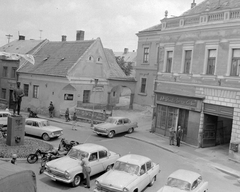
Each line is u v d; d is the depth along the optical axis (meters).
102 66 38.84
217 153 21.95
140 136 26.52
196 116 23.64
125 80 39.22
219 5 25.36
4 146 17.70
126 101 50.28
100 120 31.44
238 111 20.30
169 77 27.00
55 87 35.66
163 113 27.64
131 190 11.73
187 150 22.52
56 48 41.94
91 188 13.26
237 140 20.28
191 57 24.62
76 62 35.16
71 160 13.88
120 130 26.25
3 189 6.21
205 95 22.97
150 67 37.72
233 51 21.06
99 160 14.52
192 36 24.53
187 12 28.86
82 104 35.81
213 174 17.16
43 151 17.47
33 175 7.22
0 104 39.34
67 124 31.23
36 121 22.83
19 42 48.84
